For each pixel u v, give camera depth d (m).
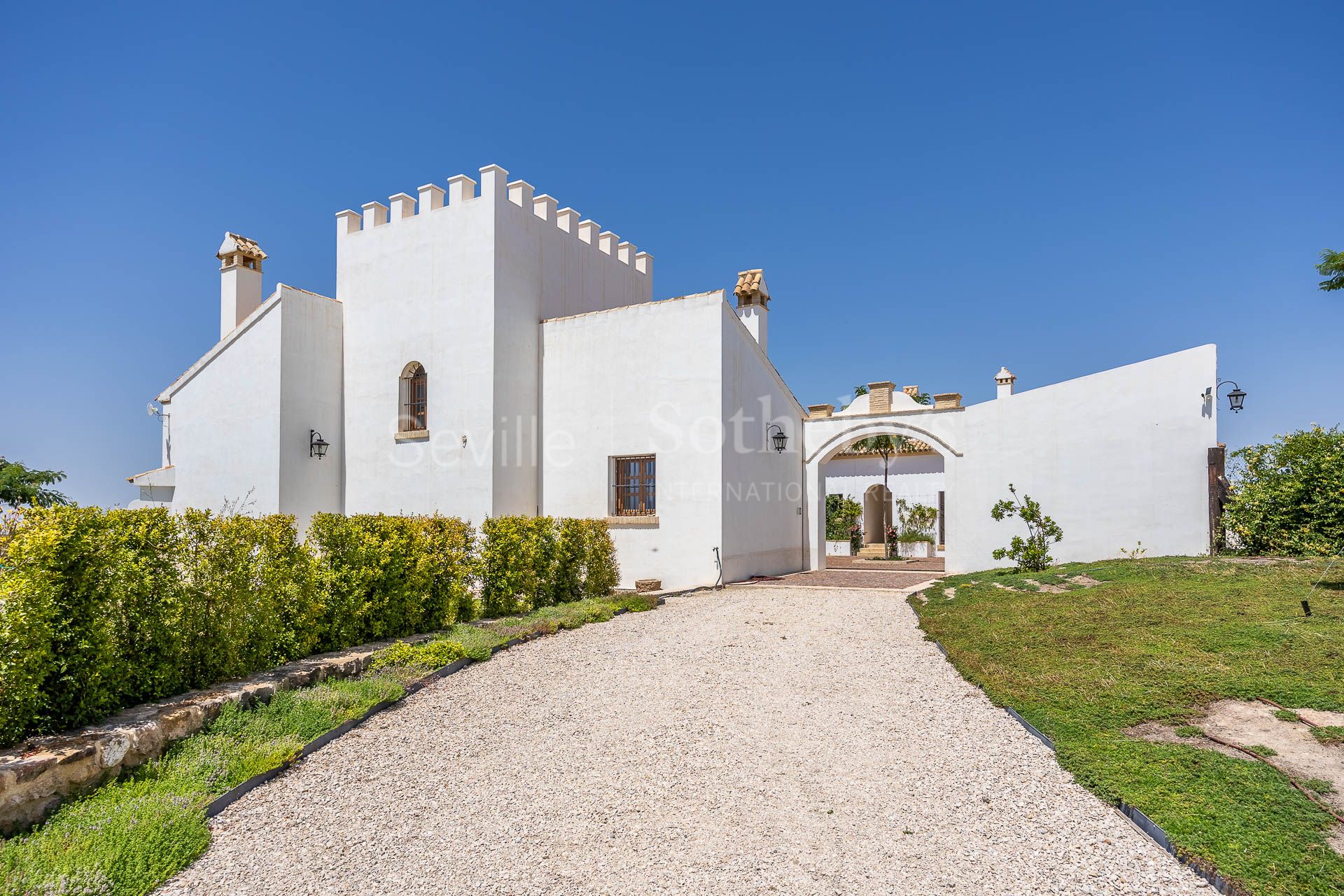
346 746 6.18
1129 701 6.23
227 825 4.83
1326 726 5.40
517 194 17.00
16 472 20.05
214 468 17.48
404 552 9.29
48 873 3.91
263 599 7.24
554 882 4.11
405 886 4.11
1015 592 11.46
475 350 16.23
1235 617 8.14
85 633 5.38
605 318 16.80
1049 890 3.92
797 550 19.83
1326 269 9.41
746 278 18.64
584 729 6.55
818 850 4.42
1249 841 4.11
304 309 17.23
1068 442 15.49
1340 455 11.37
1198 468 13.65
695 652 9.20
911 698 7.26
